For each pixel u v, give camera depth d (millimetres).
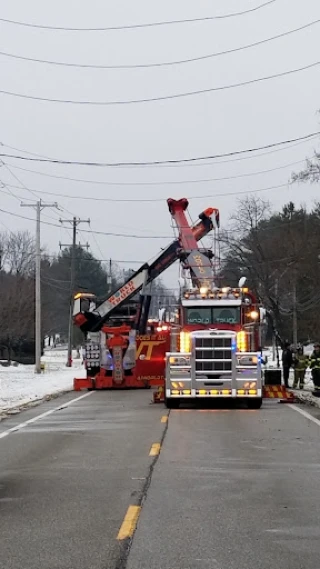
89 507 10883
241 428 20141
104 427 20797
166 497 11484
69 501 11289
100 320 39062
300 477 13070
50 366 67250
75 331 100000
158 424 21312
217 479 12891
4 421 22922
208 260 36281
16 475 13469
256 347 27875
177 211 39375
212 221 38688
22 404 29297
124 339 38031
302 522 9961
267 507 10812
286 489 12062
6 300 63094
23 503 11203
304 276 59812
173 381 26219
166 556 8484
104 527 9758
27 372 55219
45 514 10508
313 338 65500
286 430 19656
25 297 67688
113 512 10562
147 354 37688
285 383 37062
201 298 27938
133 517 10227
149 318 41406
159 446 16828
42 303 90812
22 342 79500
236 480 12797
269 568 8055
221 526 9773
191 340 26250
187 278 34500
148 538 9227
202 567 8086
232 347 26094
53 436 18922
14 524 9984
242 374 26016
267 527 9711
